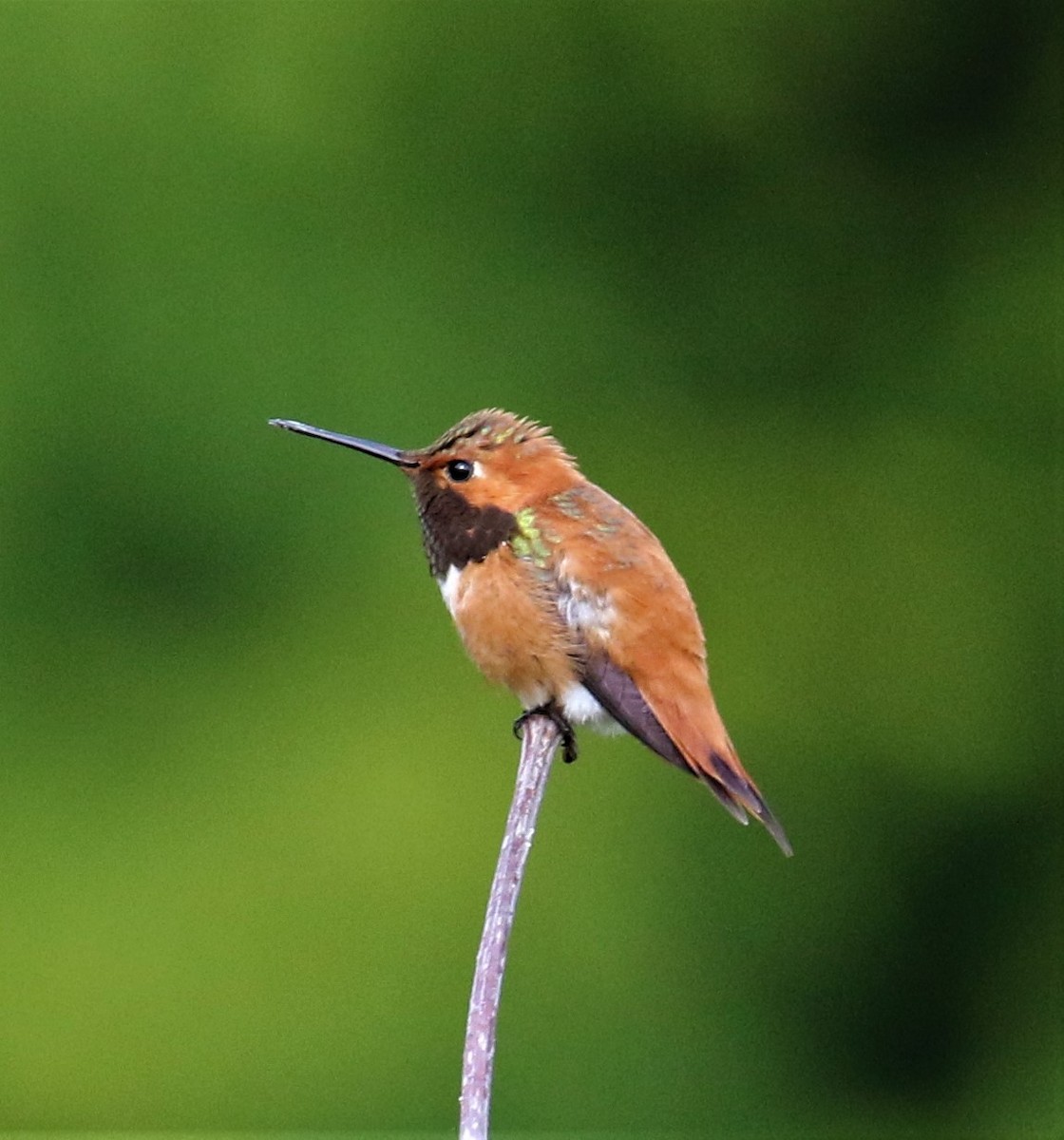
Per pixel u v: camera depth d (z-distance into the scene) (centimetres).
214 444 1631
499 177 1700
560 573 774
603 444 1706
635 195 1730
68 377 1634
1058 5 1761
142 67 1650
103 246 1636
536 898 1577
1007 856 1688
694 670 772
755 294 1734
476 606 784
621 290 1719
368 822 1574
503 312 1700
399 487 1631
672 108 1731
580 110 1711
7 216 1638
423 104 1689
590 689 772
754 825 1623
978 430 1712
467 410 1670
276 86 1662
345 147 1673
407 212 1678
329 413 1641
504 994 1570
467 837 1566
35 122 1641
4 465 1634
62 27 1645
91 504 1638
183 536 1634
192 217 1647
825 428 1723
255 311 1644
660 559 788
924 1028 1681
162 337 1636
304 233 1659
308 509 1630
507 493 793
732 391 1725
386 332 1658
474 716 1588
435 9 1697
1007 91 1766
